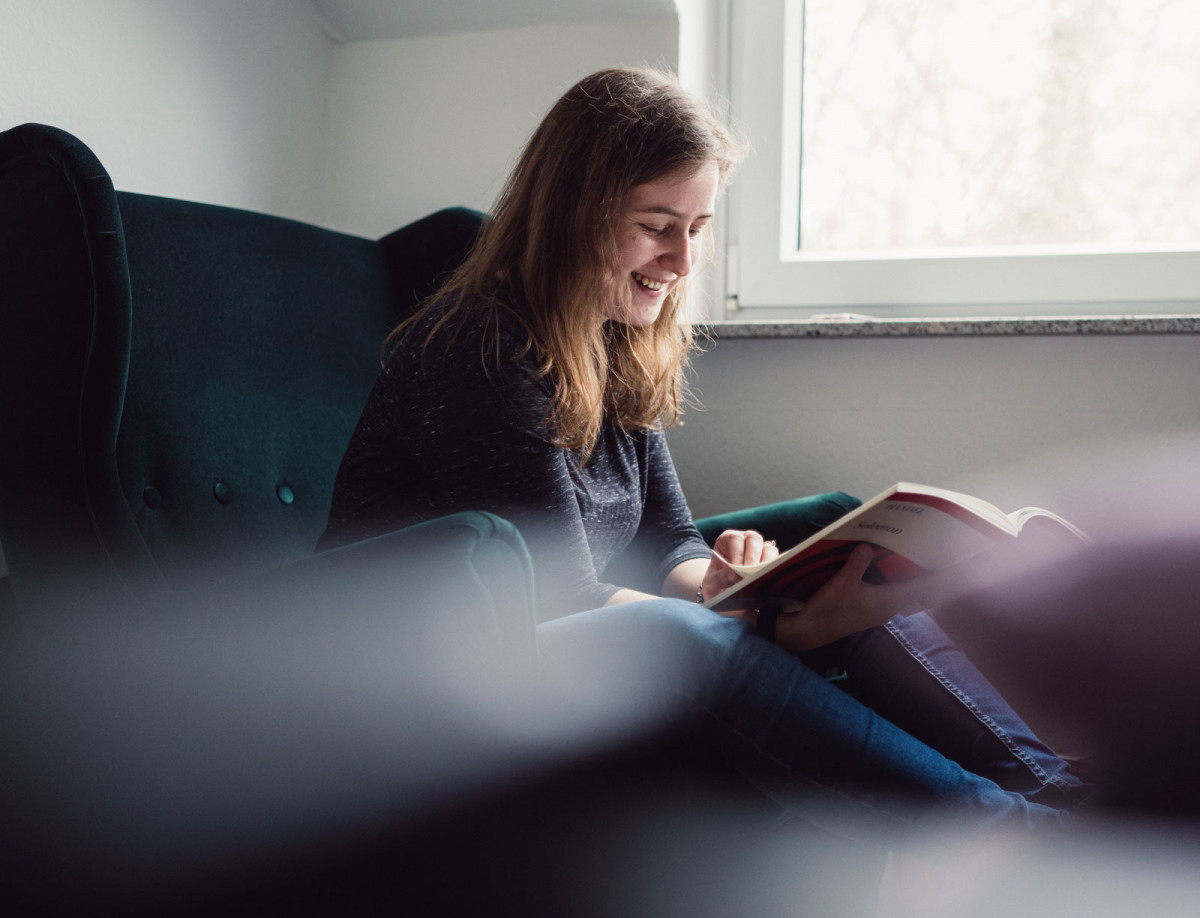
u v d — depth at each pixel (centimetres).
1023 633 104
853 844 79
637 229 95
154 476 94
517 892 74
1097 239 157
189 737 77
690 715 70
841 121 167
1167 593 94
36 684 81
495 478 89
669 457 122
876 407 153
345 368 117
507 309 93
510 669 68
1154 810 92
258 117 147
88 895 83
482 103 158
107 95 121
